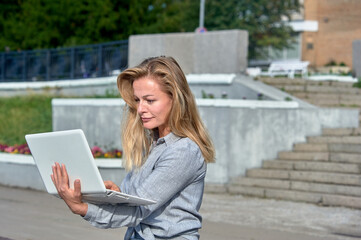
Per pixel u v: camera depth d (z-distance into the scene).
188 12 37.38
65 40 26.98
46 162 2.34
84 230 7.01
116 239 6.54
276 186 9.69
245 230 7.00
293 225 7.34
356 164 9.36
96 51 17.03
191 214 2.49
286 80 13.44
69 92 16.47
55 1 26.50
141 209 2.37
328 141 10.46
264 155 10.54
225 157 10.13
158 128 2.63
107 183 2.60
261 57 39.41
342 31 38.69
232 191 9.93
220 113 10.16
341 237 6.70
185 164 2.42
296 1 38.69
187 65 14.66
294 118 10.77
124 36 27.08
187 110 2.53
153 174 2.41
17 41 28.52
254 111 10.41
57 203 9.14
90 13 26.44
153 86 2.47
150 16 28.41
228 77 12.19
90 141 11.87
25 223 7.42
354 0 38.19
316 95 12.91
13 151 11.50
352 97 13.08
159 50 15.01
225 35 13.95
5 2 29.80
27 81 19.42
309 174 9.55
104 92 15.48
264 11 38.78
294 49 39.47
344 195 8.87
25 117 15.17
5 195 9.98
